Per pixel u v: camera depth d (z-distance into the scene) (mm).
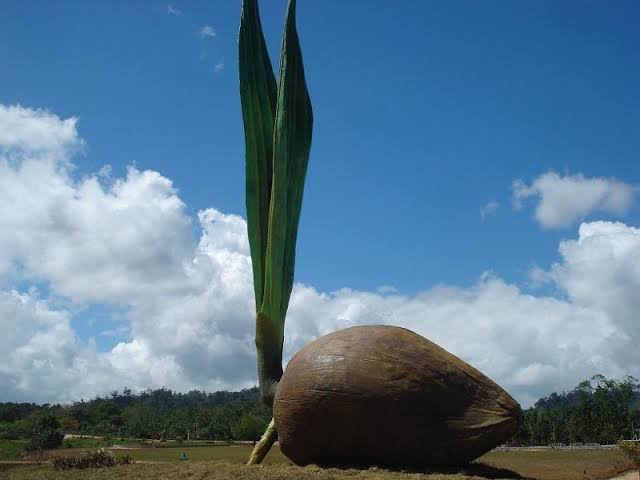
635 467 21766
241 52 21359
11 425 59281
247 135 21094
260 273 20453
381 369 15094
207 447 47500
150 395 140875
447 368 15266
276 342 19906
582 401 52000
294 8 21172
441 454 14922
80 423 72188
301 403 15648
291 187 21000
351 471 14734
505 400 15062
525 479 14516
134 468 17844
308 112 21625
